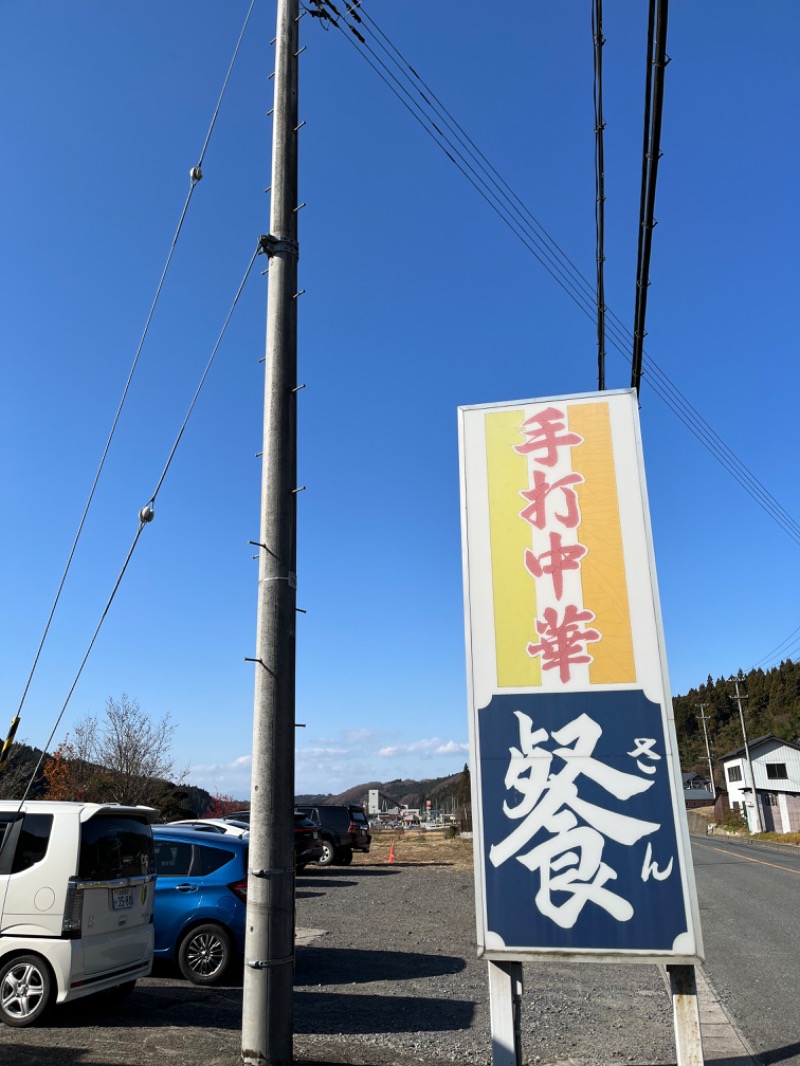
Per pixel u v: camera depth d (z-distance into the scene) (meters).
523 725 5.29
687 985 4.81
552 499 5.70
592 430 5.78
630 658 5.28
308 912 13.30
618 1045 5.93
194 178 6.73
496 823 5.16
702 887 17.27
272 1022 4.91
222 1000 7.32
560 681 5.32
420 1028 6.41
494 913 5.01
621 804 5.04
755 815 57.97
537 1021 6.66
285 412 6.08
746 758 60.56
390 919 12.55
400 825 78.88
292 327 6.32
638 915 4.84
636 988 8.06
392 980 8.30
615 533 5.54
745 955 9.70
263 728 5.40
